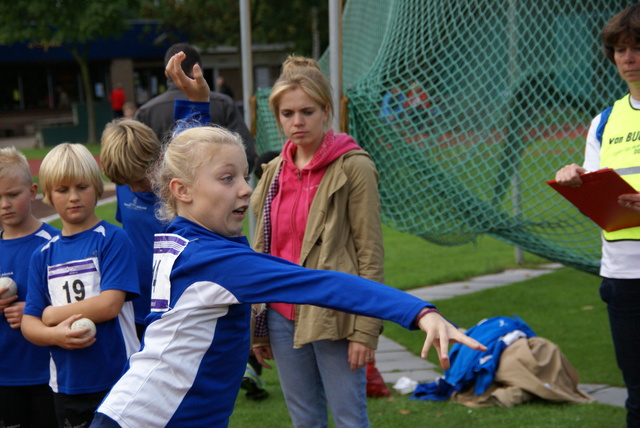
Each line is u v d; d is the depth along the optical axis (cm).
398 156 492
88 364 279
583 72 458
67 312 277
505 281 769
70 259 285
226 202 202
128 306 292
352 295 182
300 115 294
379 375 454
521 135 465
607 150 315
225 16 2670
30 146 2805
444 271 823
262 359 323
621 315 308
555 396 420
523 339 441
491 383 433
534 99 462
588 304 655
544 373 432
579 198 297
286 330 304
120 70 3378
